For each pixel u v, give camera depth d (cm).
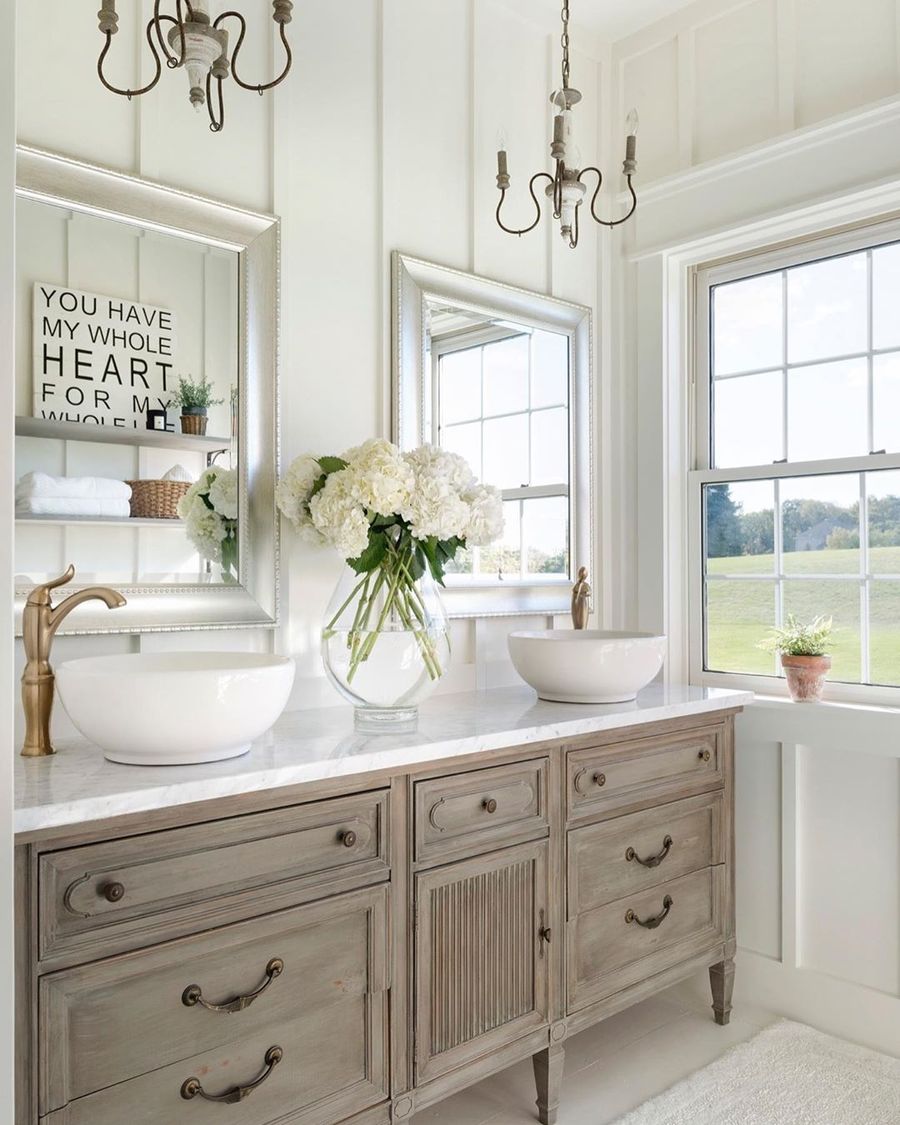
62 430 183
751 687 281
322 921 164
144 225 194
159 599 195
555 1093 207
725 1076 224
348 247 233
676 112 291
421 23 252
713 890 250
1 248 116
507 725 200
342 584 203
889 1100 213
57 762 159
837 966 251
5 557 117
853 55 250
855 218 254
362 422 235
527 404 276
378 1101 173
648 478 296
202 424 203
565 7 213
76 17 186
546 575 281
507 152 273
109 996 139
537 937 203
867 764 246
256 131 216
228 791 149
